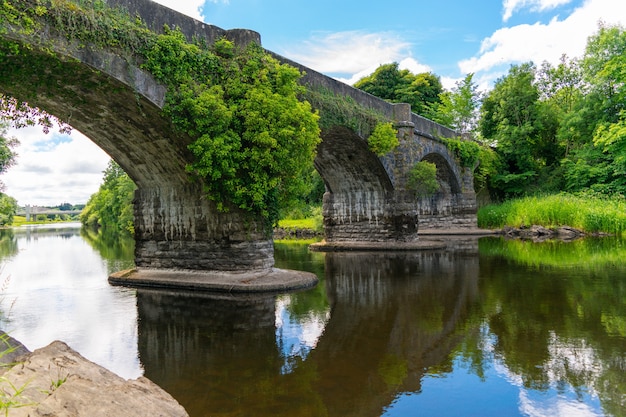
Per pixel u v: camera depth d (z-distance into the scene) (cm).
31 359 443
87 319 1032
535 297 1162
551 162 4356
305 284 1387
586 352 752
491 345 800
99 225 9088
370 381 656
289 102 1346
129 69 1088
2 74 1021
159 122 1255
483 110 4350
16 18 887
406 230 2412
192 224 1510
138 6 1148
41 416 323
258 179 1309
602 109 3678
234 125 1298
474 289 1290
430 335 870
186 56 1218
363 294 1271
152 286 1455
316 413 559
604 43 3675
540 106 4156
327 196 2634
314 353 780
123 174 6362
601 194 3381
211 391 626
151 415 369
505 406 569
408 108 2452
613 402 573
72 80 1070
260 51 1411
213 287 1341
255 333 905
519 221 3284
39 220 16838
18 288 1452
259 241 1442
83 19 991
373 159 2233
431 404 580
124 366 728
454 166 3322
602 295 1167
